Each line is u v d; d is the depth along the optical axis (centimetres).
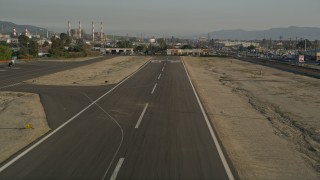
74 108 2191
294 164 1216
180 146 1377
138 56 10525
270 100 2830
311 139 1614
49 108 2189
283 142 1524
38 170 1088
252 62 8450
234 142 1481
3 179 1014
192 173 1080
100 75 4456
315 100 2852
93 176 1040
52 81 3681
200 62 8131
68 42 17100
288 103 2688
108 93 2862
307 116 2188
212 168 1130
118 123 1777
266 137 1603
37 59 7800
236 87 3662
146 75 4534
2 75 4259
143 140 1456
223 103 2562
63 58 8700
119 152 1280
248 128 1778
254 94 3164
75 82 3612
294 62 8744
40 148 1323
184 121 1861
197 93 2972
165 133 1588
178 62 7581
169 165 1147
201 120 1902
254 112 2258
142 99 2580
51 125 1720
